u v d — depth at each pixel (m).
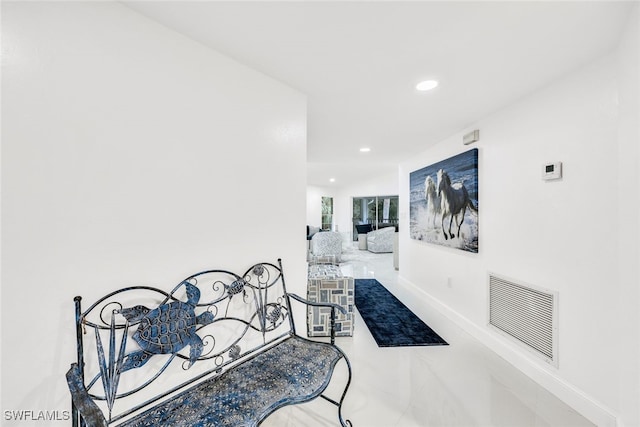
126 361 1.09
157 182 1.23
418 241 3.99
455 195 2.94
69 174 1.00
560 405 1.68
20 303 0.90
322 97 2.04
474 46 1.41
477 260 2.61
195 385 1.28
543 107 1.88
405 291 4.32
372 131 2.94
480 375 2.02
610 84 1.47
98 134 1.06
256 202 1.64
